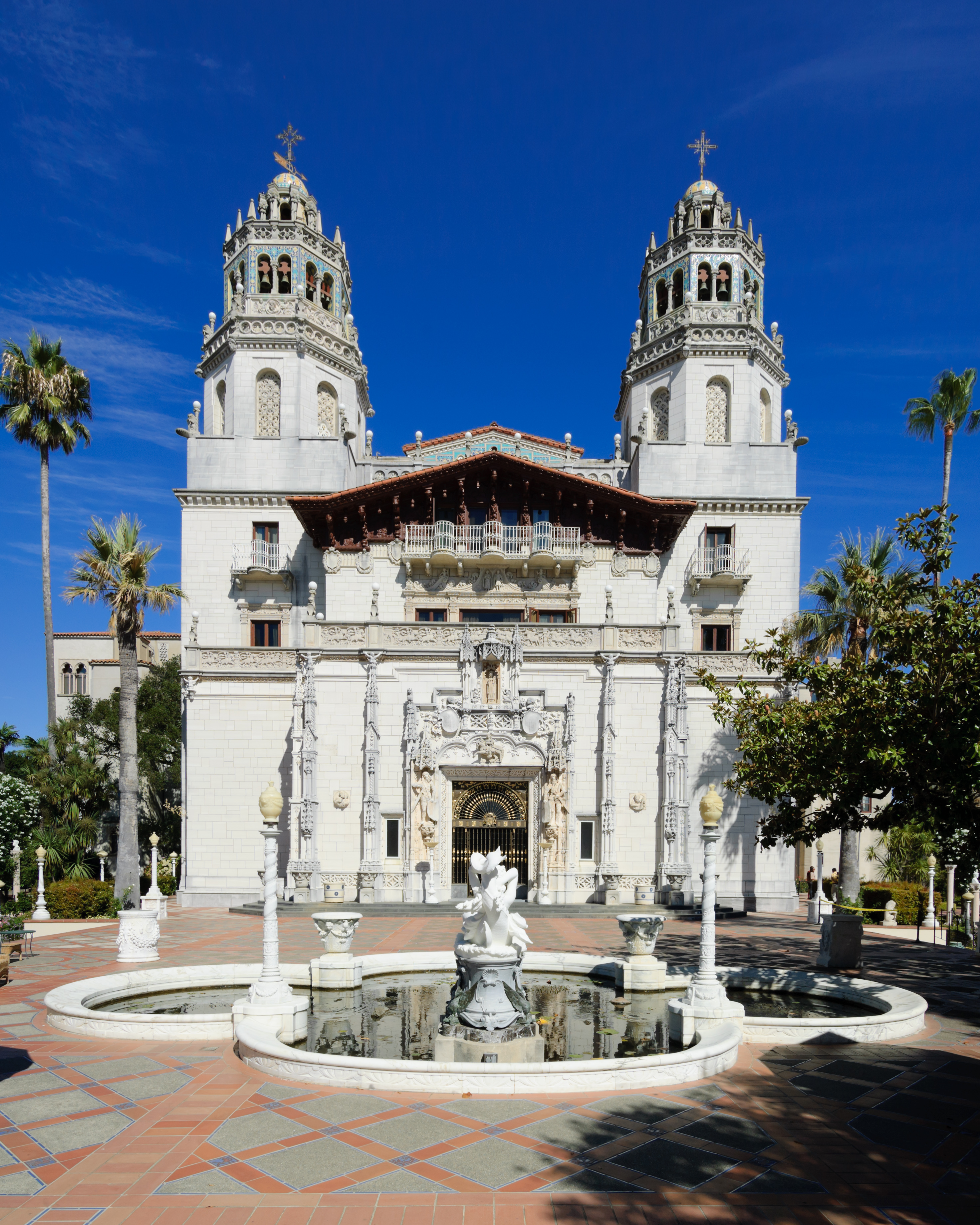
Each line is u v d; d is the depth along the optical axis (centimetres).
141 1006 1586
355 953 2142
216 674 3488
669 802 3291
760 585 3931
